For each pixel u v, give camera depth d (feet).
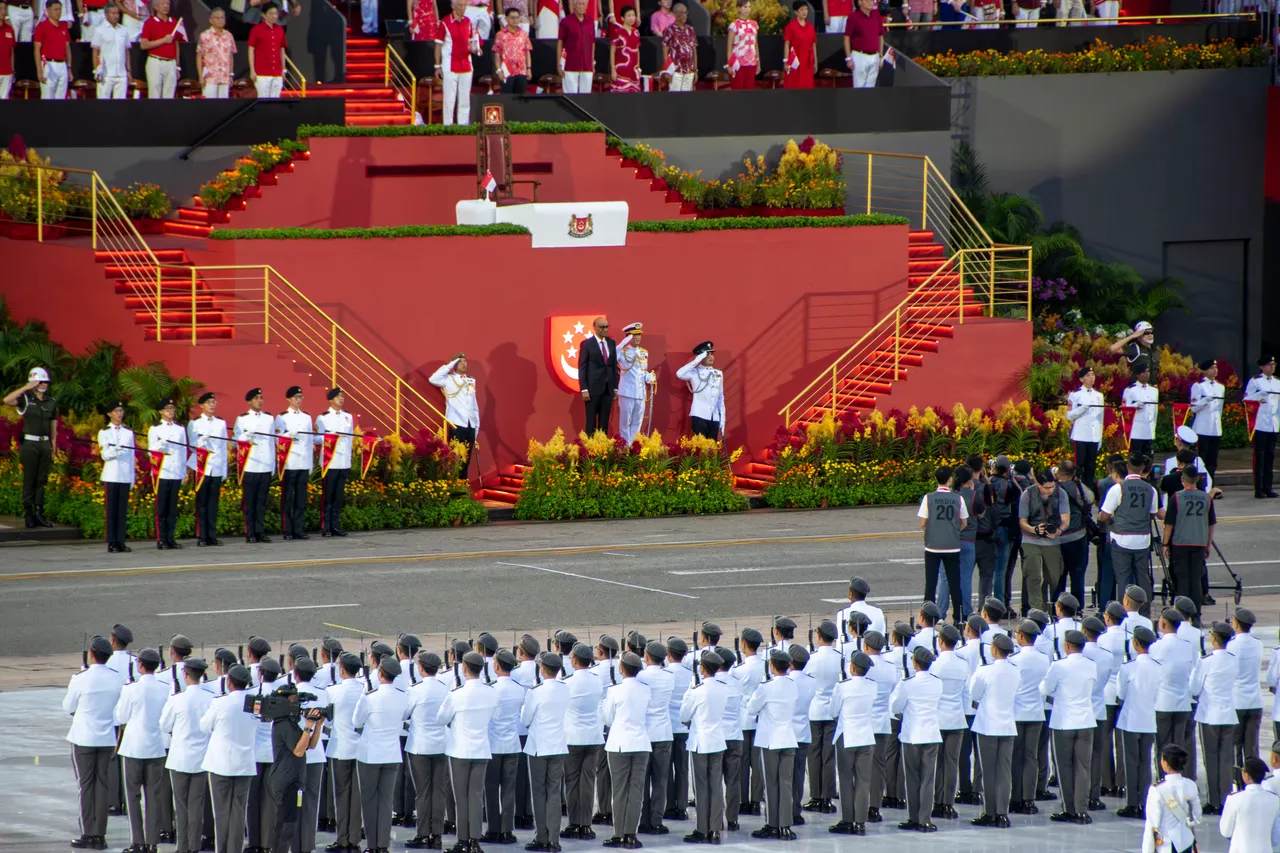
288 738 175.11
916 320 447.83
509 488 413.39
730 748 195.93
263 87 458.50
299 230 403.34
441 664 205.16
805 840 192.54
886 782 210.38
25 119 435.94
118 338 392.88
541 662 188.75
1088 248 538.06
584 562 334.85
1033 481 284.00
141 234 432.66
